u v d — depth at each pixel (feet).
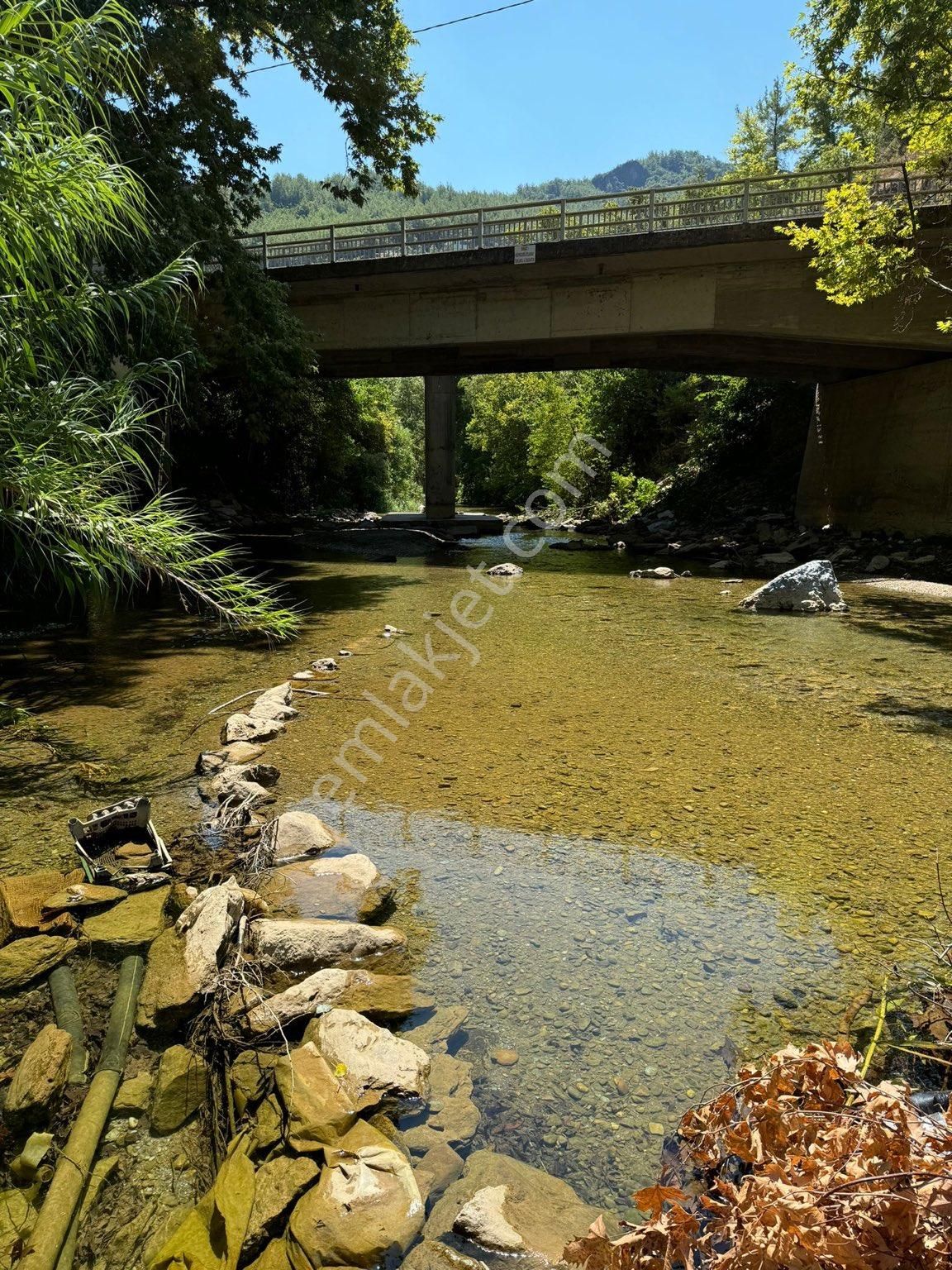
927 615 32.71
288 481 97.55
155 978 8.32
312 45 45.96
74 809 13.05
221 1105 6.86
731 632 29.27
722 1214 5.15
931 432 49.11
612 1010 7.98
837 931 9.40
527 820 12.73
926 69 37.17
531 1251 5.31
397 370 74.90
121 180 11.49
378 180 57.62
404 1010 7.97
